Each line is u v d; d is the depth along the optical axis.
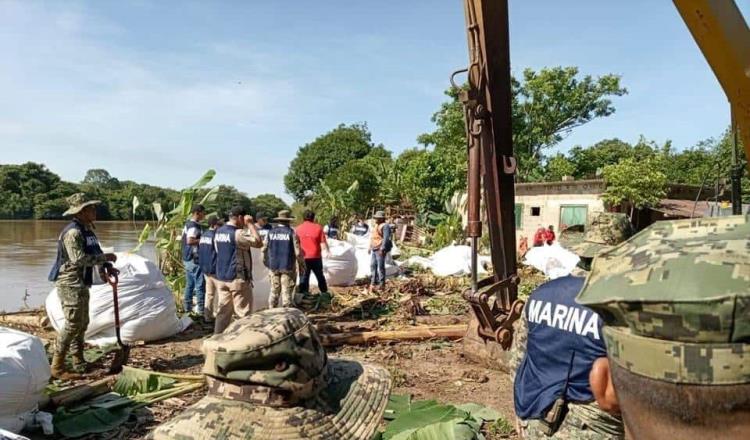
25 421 4.33
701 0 2.10
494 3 5.05
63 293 5.71
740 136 2.33
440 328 7.79
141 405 4.99
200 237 8.86
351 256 12.61
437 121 31.06
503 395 5.50
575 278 2.29
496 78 5.19
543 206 22.55
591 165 33.59
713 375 0.73
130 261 7.41
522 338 2.46
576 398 2.08
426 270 15.37
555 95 31.42
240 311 7.45
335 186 34.19
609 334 0.89
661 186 18.88
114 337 7.08
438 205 27.00
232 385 1.47
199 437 1.38
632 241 0.96
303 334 1.53
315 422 1.48
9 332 4.54
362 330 8.13
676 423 0.76
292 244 8.73
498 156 5.44
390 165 34.09
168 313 7.52
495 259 5.76
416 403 4.72
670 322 0.76
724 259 0.77
